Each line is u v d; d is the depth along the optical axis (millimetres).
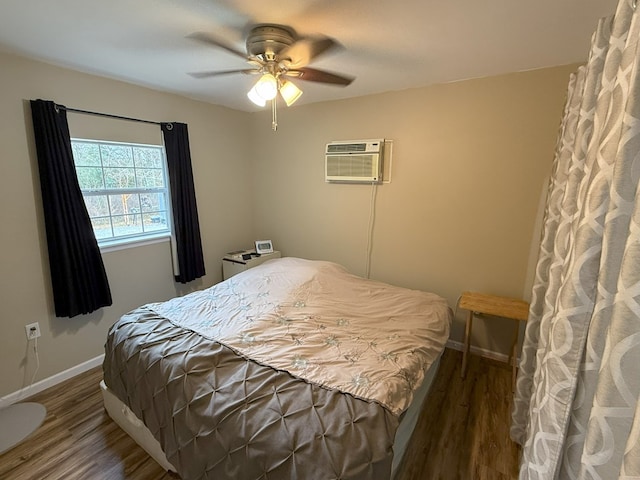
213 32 1646
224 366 1509
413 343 1766
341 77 2336
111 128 2471
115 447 1761
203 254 3381
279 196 3648
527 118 2260
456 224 2658
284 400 1281
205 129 3223
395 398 1331
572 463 771
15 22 1535
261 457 1126
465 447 1771
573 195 1012
